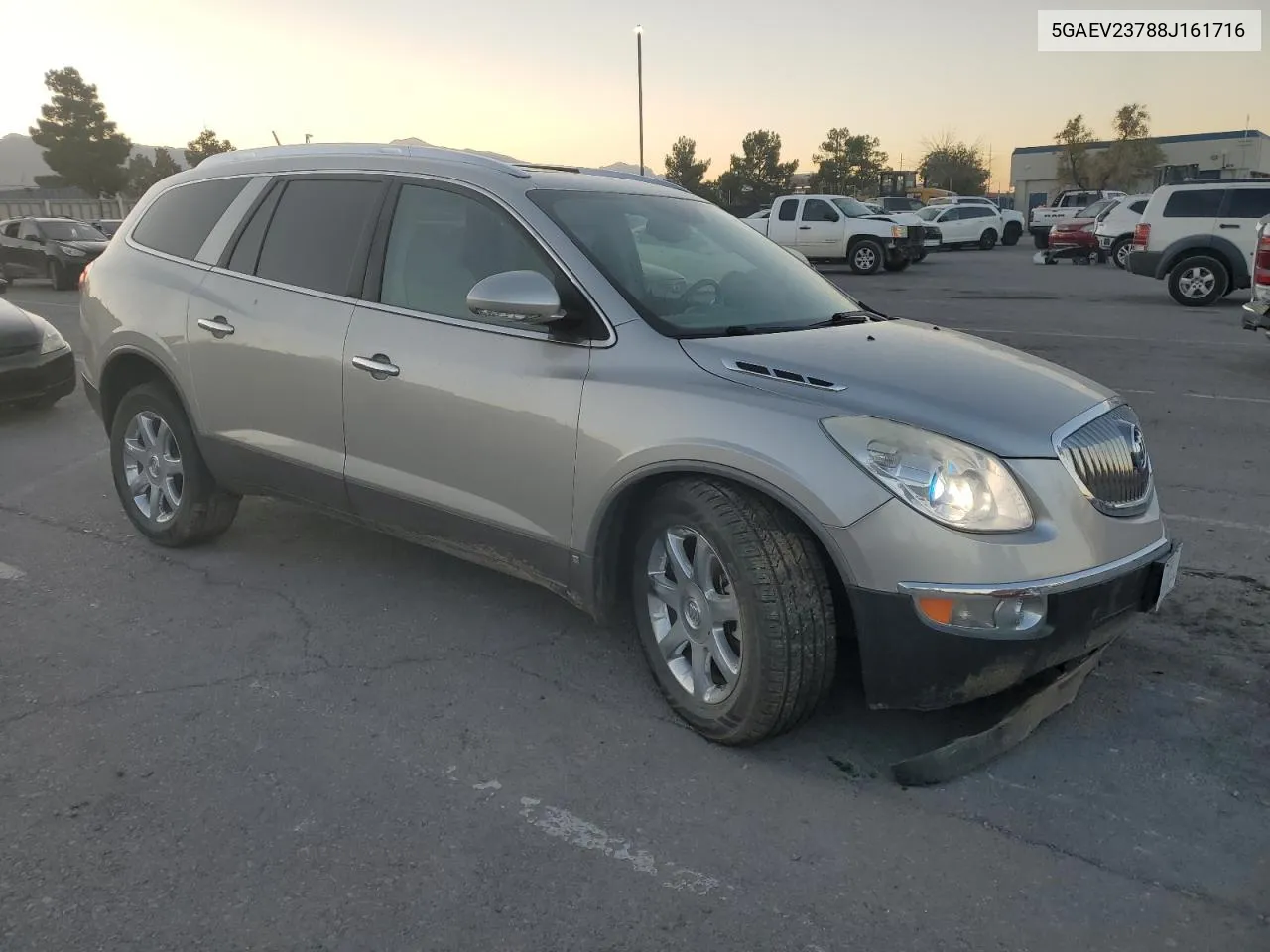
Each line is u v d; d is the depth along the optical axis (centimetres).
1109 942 236
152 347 451
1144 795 293
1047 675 326
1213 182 1506
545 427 332
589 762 310
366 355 378
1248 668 368
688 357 316
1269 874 260
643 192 414
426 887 253
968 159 8769
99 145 5778
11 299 1794
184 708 339
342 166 412
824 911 246
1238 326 1282
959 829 278
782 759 311
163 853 264
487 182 369
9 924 237
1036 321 1357
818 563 292
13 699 343
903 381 302
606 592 339
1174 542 327
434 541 381
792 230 2412
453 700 346
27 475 628
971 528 272
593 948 234
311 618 411
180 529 470
